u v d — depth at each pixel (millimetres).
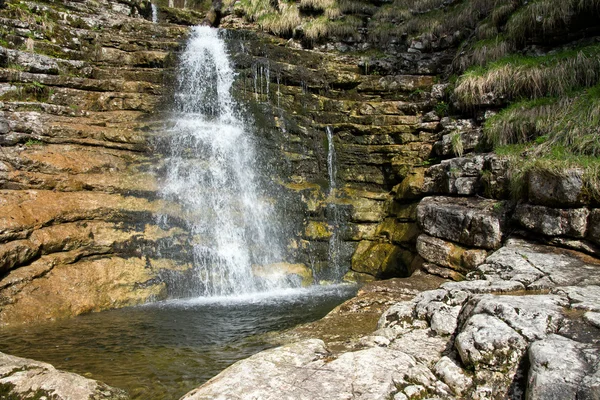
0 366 3434
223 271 7426
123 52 10297
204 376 3834
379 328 3840
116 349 4559
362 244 8953
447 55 11047
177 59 10484
